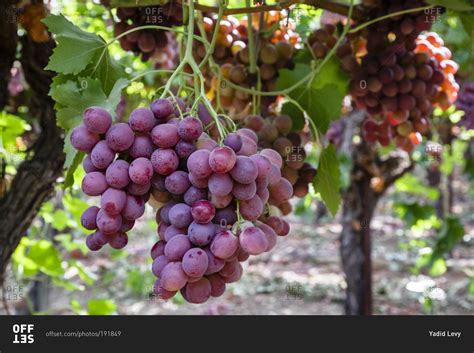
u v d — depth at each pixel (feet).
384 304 14.07
